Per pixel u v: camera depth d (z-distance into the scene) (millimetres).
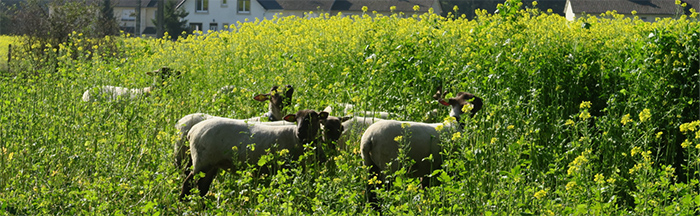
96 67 31000
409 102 25703
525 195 15961
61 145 19594
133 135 20766
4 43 71812
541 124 23453
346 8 140875
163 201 17219
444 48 30766
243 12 144000
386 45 30031
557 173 18875
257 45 38344
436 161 19672
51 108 23000
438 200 15648
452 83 26641
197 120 21719
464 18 40781
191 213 17312
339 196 16609
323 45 33438
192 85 28406
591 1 117375
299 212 15781
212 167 19844
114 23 71125
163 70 29344
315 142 19547
